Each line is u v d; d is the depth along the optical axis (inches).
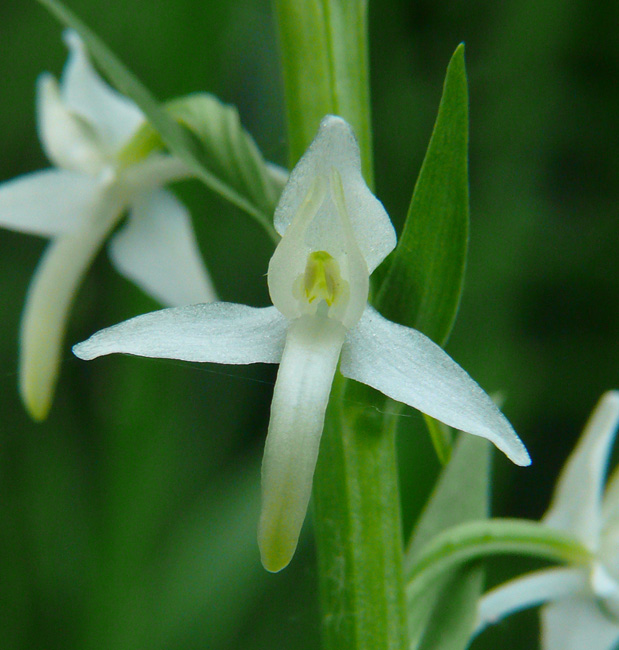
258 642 7.0
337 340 4.0
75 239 5.0
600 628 4.9
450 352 7.7
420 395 3.9
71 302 5.1
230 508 7.0
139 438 6.4
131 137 5.0
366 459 4.3
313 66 4.3
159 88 6.8
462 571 4.5
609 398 4.8
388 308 4.1
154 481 6.4
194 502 7.4
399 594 4.3
